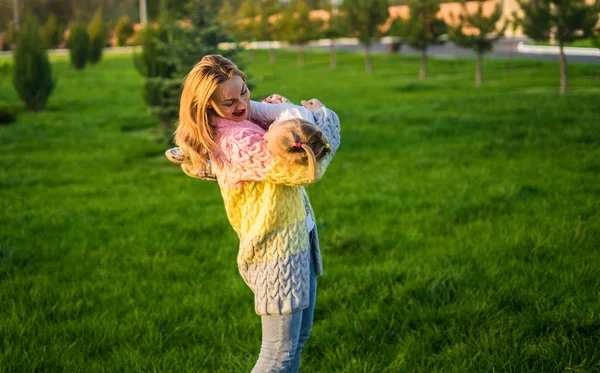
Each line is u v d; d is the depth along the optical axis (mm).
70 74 32531
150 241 6441
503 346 3611
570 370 3285
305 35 37750
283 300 2363
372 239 6188
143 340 4051
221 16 11609
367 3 30953
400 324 4152
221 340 4043
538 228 6062
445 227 6527
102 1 74062
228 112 2352
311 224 2578
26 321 4285
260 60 42469
